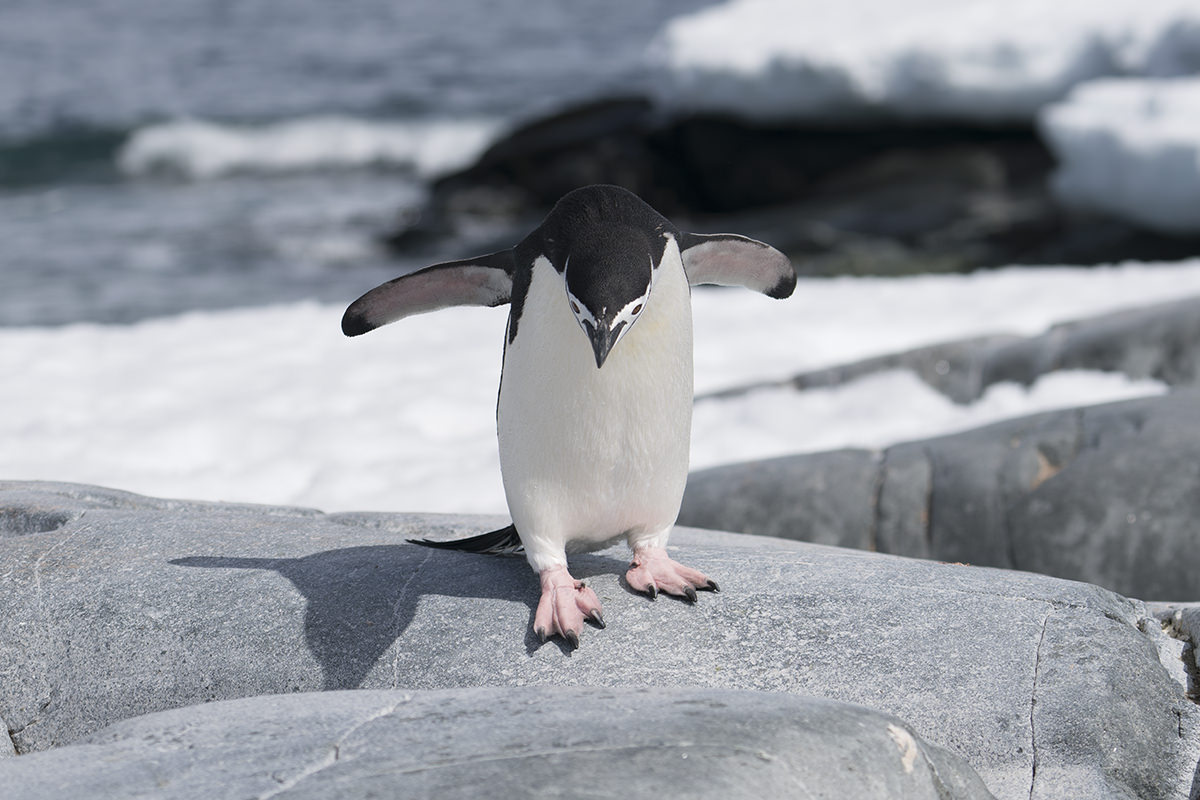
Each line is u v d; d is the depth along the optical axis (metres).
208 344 8.74
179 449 6.52
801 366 7.97
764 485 5.42
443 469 6.12
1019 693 2.78
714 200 18.05
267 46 45.66
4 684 3.21
